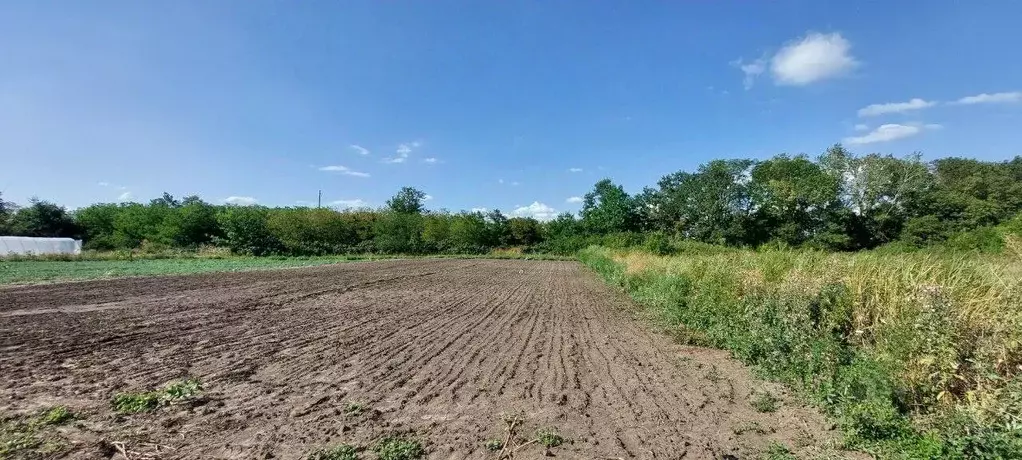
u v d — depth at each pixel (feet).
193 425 18.29
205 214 185.26
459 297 64.59
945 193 154.30
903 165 164.66
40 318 40.09
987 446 14.75
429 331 39.45
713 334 36.50
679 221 232.12
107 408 19.80
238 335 35.40
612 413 20.86
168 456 15.65
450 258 191.42
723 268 46.09
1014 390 16.48
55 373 24.62
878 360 21.40
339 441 17.11
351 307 51.88
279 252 173.88
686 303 46.70
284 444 16.75
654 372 27.99
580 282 94.48
